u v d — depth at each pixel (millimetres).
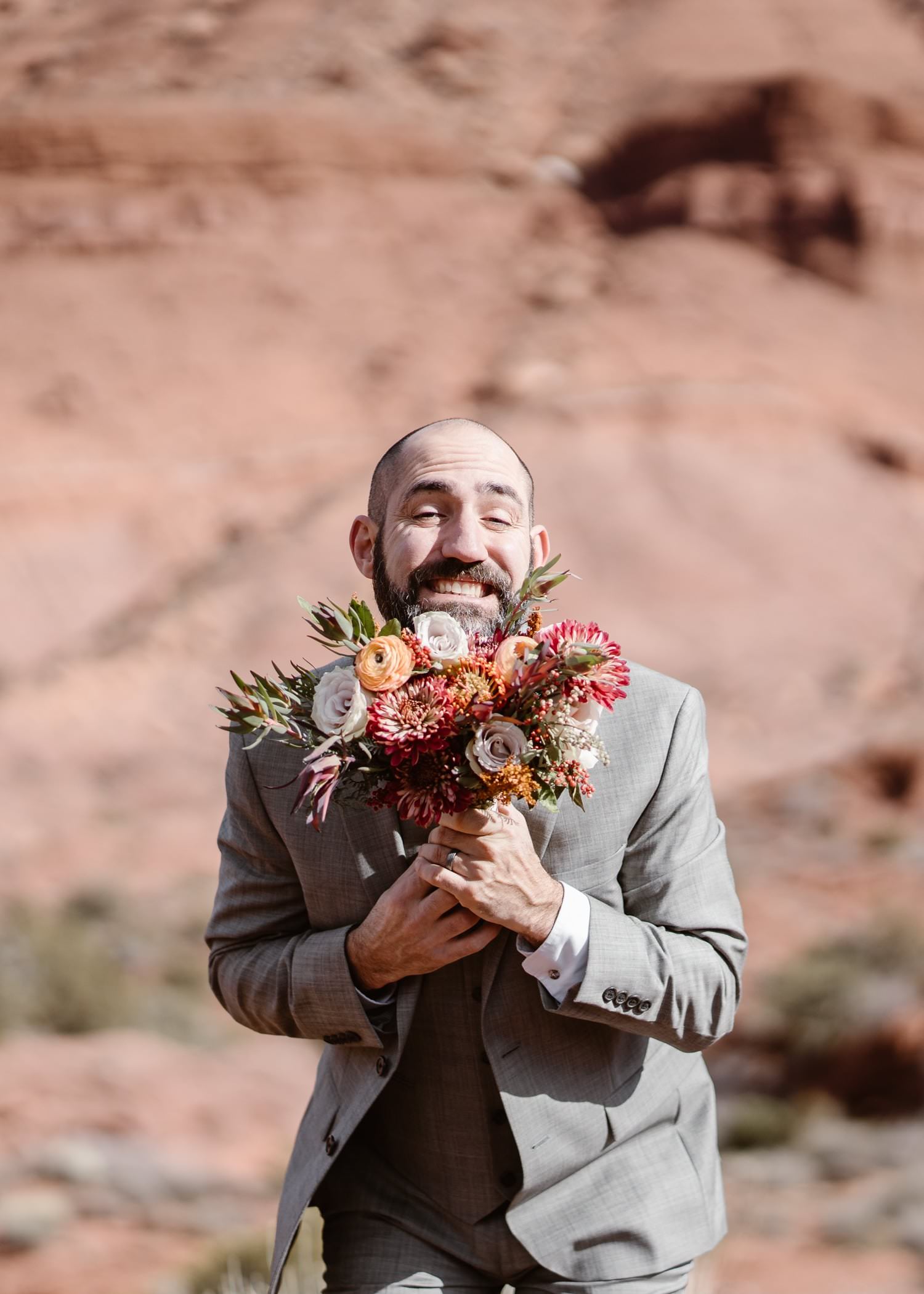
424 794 2172
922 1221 9711
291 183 76938
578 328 68250
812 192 76750
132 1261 10133
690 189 77938
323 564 55844
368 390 67562
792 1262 9125
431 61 87625
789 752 44031
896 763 31297
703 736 2543
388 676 2180
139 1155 12406
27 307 70688
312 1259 4734
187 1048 16516
